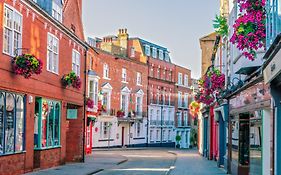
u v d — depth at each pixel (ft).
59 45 71.67
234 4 56.13
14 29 53.16
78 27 87.30
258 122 39.73
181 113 230.07
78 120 83.92
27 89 57.26
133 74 183.52
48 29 65.98
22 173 56.44
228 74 70.28
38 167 63.72
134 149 164.55
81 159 83.56
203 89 86.02
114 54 168.76
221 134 76.69
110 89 164.14
